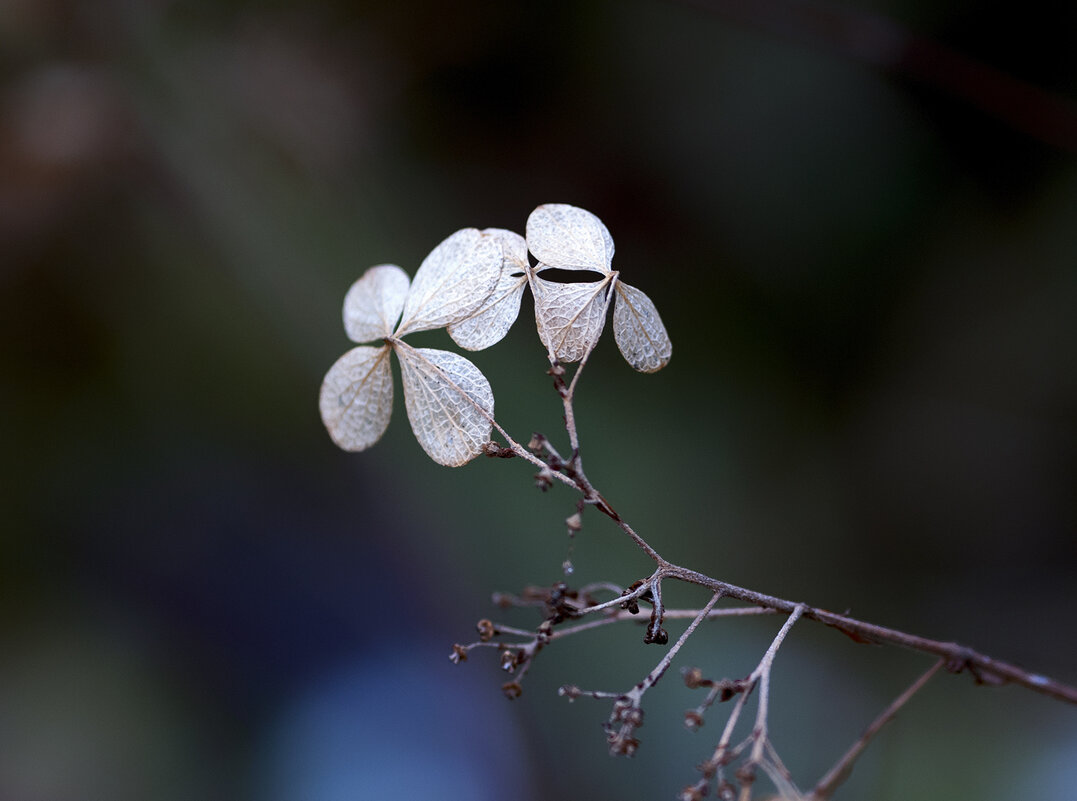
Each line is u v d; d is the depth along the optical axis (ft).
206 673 2.38
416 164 2.54
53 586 2.39
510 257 1.35
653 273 2.45
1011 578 2.18
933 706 1.95
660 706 1.96
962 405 2.33
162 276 2.47
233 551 2.51
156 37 2.40
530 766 2.04
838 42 2.12
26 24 2.29
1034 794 1.73
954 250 2.35
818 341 2.41
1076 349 2.19
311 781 2.21
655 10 2.44
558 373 1.34
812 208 2.41
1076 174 2.19
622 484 2.14
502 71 2.52
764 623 2.13
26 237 2.39
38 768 2.10
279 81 2.45
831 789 1.32
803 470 2.31
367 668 2.34
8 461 2.42
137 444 2.54
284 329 2.42
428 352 1.35
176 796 2.17
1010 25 2.22
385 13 2.45
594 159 2.53
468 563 2.22
